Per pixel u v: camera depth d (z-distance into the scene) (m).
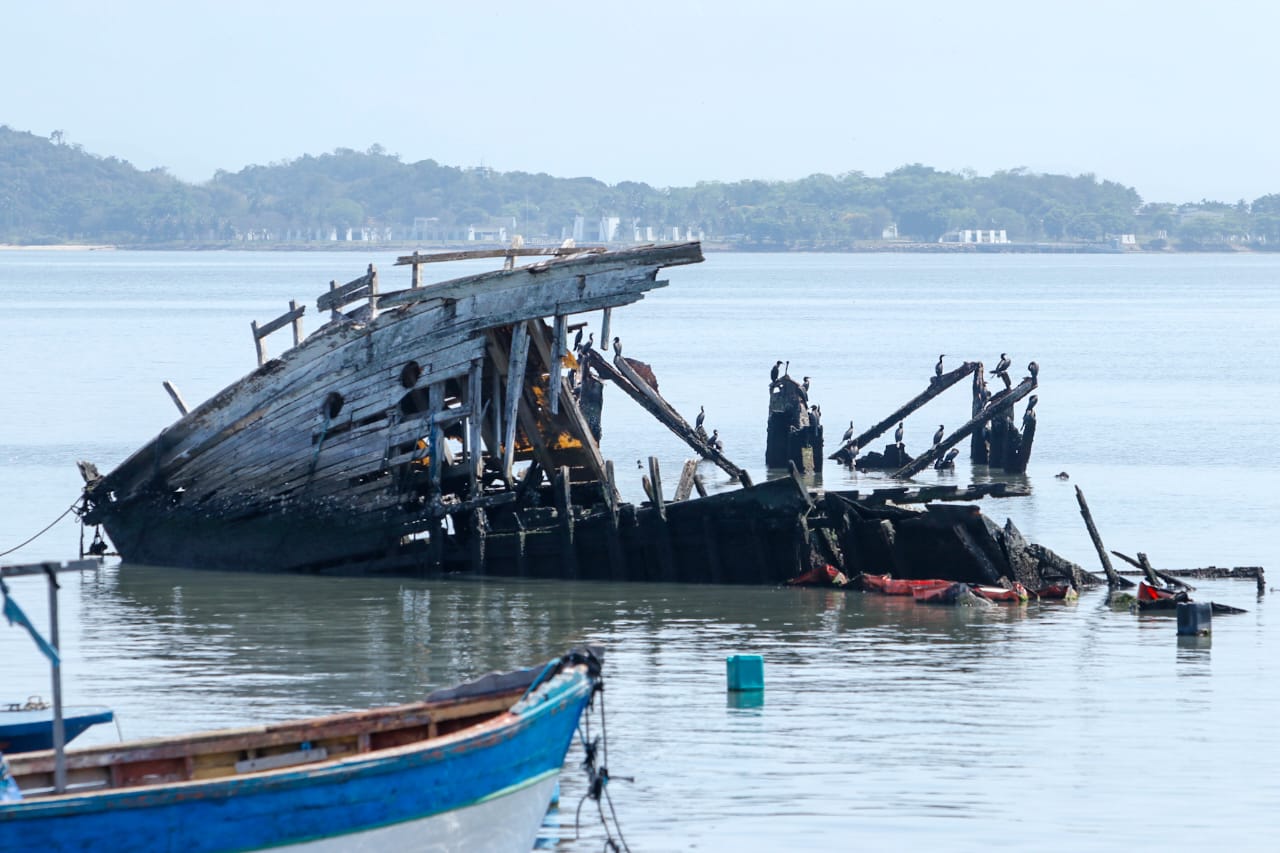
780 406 182.75
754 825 65.31
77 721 67.25
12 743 65.81
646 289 107.88
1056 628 101.88
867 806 67.38
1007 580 113.12
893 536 114.62
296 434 118.12
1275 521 143.62
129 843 52.69
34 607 107.62
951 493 116.00
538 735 59.66
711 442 169.88
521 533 116.62
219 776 59.28
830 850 62.62
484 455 121.12
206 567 122.56
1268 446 198.50
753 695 84.44
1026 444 177.38
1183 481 170.12
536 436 119.06
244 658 93.12
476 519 117.06
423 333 113.31
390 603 108.56
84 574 120.25
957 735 77.25
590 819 66.06
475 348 112.25
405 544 118.25
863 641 97.81
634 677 88.25
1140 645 96.88
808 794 68.81
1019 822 65.62
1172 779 70.88
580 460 121.44
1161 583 116.00
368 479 116.94
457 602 108.81
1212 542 133.50
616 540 115.56
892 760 73.31
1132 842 63.38
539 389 118.94
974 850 62.69
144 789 52.72
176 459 122.25
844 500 115.12
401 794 56.19
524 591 112.56
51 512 145.62
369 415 115.56
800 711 81.25
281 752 60.28
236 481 120.56
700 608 107.12
